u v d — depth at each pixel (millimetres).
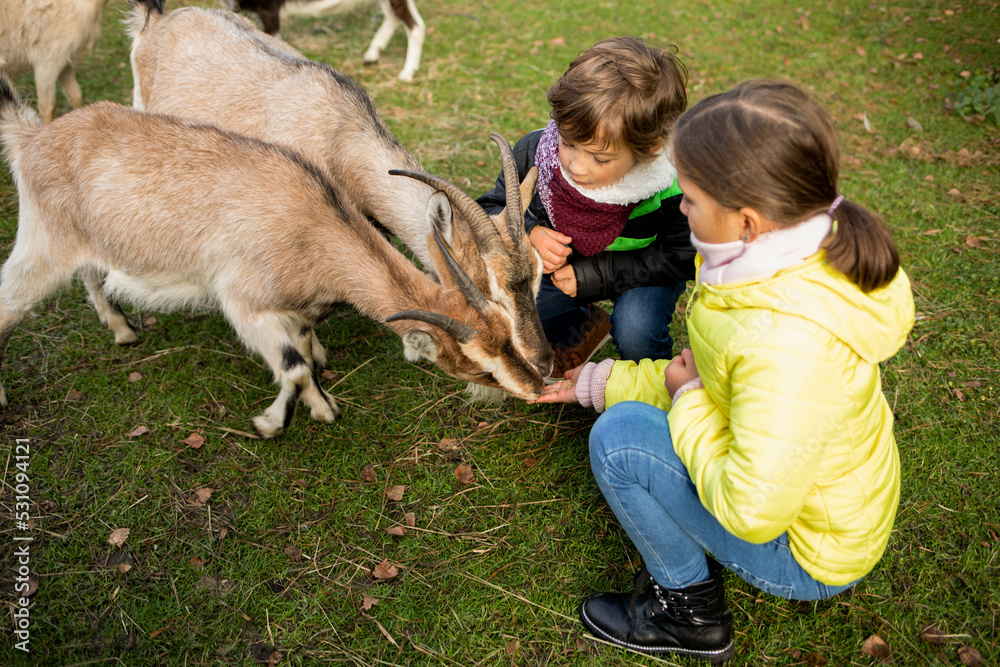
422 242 3217
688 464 1849
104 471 2826
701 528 1974
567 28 6918
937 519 2711
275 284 2885
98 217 2979
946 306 3779
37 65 4617
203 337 3510
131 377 3229
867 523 1771
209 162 2939
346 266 2865
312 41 6441
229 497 2785
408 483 2891
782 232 1622
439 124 5223
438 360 2705
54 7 4473
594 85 2109
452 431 3129
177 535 2629
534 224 2920
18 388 3123
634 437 1995
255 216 2869
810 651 2314
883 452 1795
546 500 2830
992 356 3480
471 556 2613
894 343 1653
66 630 2307
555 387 2637
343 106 3418
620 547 2650
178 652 2281
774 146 1518
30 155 3021
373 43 6008
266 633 2350
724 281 1711
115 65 5668
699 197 1664
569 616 2426
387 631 2367
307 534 2670
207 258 2949
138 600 2412
